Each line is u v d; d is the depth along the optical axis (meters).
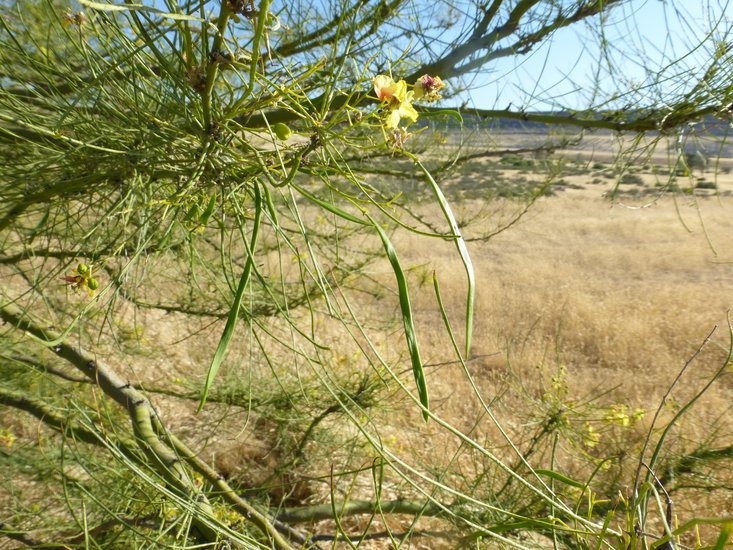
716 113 1.49
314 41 1.88
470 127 2.71
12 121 1.13
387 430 4.81
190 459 2.05
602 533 0.81
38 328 2.30
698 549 0.71
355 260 4.08
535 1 1.48
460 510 2.51
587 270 14.22
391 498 4.22
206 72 0.96
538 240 17.81
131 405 2.22
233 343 4.40
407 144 3.12
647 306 11.00
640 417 3.61
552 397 3.76
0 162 1.36
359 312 6.55
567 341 9.34
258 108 0.95
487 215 4.79
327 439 4.00
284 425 3.88
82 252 1.25
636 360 8.41
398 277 0.64
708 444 3.36
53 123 1.24
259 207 0.79
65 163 1.22
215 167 1.03
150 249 1.45
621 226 19.19
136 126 1.12
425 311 10.95
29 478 2.98
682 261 14.80
